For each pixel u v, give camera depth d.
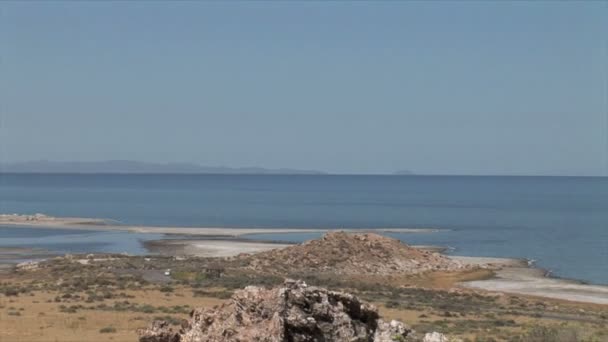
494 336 51.47
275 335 26.88
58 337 45.53
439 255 119.50
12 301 64.56
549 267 122.06
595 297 89.38
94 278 83.00
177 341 31.56
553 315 70.44
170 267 97.38
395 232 184.50
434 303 76.31
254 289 29.41
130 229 180.25
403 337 29.64
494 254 141.00
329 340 27.75
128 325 50.97
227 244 145.00
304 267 104.12
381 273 104.12
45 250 134.00
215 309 30.19
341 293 29.62
